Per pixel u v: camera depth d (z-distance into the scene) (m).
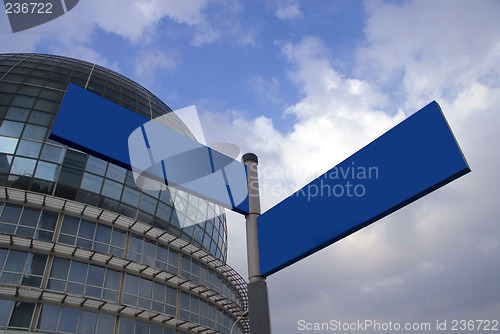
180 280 30.22
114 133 6.66
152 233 30.36
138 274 27.84
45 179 27.77
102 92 38.66
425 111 5.62
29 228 25.16
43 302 23.02
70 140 6.22
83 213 27.34
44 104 32.53
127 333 25.12
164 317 27.45
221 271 35.25
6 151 28.20
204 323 30.70
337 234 5.75
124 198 30.36
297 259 6.12
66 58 43.16
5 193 25.58
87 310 24.20
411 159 5.47
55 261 24.73
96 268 26.03
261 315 5.86
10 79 34.69
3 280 22.73
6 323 21.42
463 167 4.89
